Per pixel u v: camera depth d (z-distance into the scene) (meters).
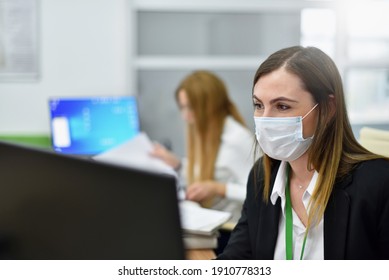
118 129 3.04
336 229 1.21
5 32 3.51
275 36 3.87
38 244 0.87
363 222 1.19
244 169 2.51
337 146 1.22
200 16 3.78
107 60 3.65
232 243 1.47
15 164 0.90
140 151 2.42
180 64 3.80
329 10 3.91
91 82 3.65
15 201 0.91
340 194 1.22
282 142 1.25
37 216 0.87
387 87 4.04
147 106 3.81
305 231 1.27
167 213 0.72
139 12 3.72
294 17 3.88
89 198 0.79
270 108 1.23
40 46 3.56
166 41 3.77
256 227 1.41
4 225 0.92
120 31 3.64
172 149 3.85
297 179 1.33
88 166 0.79
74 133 2.94
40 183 0.86
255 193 1.43
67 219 0.83
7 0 3.49
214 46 3.82
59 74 3.61
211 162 2.51
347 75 4.02
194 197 2.16
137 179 0.74
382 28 4.00
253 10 3.82
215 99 2.50
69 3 3.55
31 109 3.61
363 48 4.01
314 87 1.19
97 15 3.60
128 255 0.77
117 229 0.77
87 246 0.80
